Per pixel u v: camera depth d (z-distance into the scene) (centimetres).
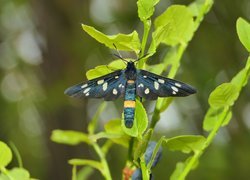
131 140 33
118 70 32
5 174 34
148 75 32
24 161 116
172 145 33
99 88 32
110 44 32
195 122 100
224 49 82
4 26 96
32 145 119
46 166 95
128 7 81
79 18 81
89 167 40
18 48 96
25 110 100
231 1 78
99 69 32
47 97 81
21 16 95
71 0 81
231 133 89
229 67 83
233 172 89
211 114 34
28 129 117
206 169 89
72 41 80
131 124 31
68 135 37
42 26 83
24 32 94
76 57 81
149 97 32
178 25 35
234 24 80
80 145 86
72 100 82
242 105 85
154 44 32
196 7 36
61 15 82
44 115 86
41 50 84
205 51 83
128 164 33
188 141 32
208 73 83
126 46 32
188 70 84
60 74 82
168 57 36
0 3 93
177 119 106
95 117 37
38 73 85
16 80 95
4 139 104
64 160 87
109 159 100
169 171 98
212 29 81
